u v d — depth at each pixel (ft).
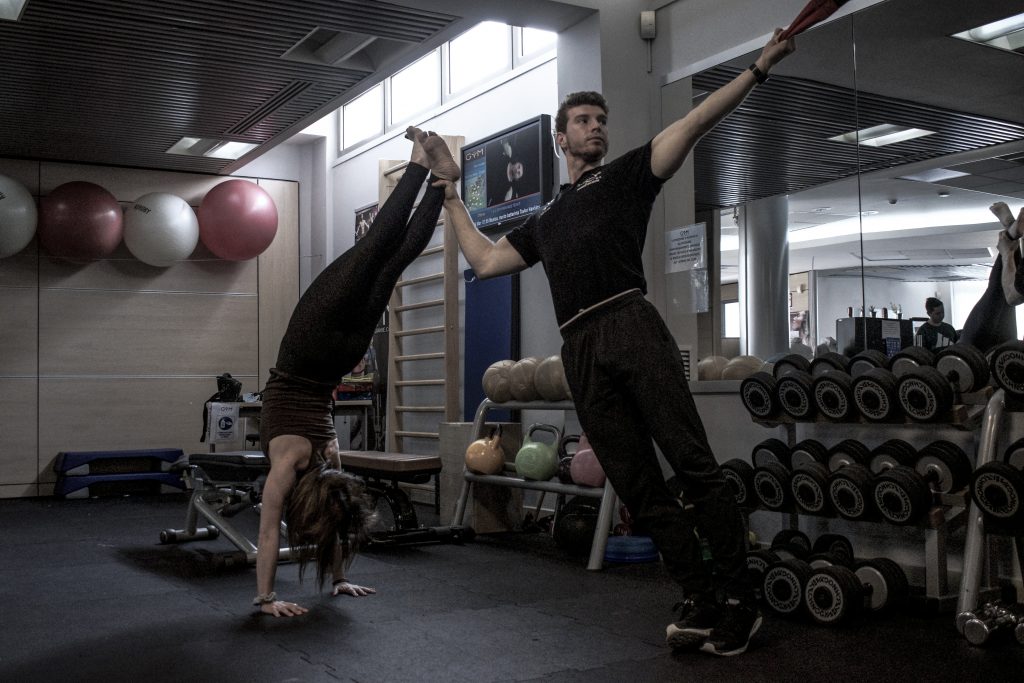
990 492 8.95
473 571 12.66
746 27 14.43
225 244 24.81
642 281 8.25
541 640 8.87
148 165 25.72
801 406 11.28
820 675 7.64
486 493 16.19
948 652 8.36
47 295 24.62
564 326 8.43
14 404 24.13
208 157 25.04
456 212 9.65
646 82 16.01
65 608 10.50
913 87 12.16
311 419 10.11
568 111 8.60
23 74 18.21
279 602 10.19
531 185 18.08
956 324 11.66
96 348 25.11
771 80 14.01
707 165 15.06
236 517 18.94
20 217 22.12
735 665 7.95
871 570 9.68
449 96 21.99
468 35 21.40
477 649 8.55
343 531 9.89
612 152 15.53
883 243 12.55
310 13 15.56
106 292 25.27
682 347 15.39
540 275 17.76
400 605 10.51
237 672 7.83
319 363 9.88
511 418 18.34
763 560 10.32
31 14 15.28
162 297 25.96
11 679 7.68
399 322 23.35
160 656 8.36
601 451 8.37
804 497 10.78
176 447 25.91
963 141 11.63
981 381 9.89
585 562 13.37
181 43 16.78
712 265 14.94
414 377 22.80
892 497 9.84
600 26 15.61
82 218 22.91
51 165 24.82
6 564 13.61
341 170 26.89
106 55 17.25
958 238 11.64
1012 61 11.16
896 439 10.78
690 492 8.13
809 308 13.50
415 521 15.60
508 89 19.63
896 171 12.42
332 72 18.52
